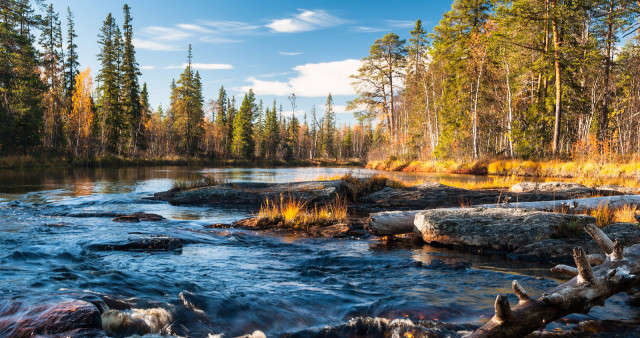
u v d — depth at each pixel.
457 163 34.38
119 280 4.13
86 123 45.03
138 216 9.41
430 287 4.54
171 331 2.99
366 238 7.73
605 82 31.80
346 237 7.77
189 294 3.71
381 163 46.62
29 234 6.74
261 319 3.41
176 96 65.38
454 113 36.59
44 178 23.42
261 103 97.00
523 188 13.96
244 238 7.45
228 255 6.00
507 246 6.34
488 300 4.09
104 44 50.91
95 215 9.70
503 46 30.77
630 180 19.56
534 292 4.36
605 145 25.56
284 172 34.38
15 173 26.84
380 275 5.07
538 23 28.91
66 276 4.12
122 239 6.32
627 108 32.62
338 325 3.31
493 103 35.47
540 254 6.04
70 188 17.73
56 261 4.93
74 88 49.06
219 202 13.48
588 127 32.41
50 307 2.79
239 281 4.52
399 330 3.22
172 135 65.44
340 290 4.30
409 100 48.59
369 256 6.09
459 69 35.41
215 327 3.18
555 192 13.04
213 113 85.62
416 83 45.62
